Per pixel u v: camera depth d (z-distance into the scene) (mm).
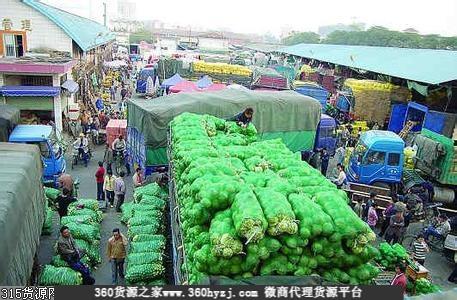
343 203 6039
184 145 9102
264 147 9523
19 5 26578
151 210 12867
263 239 5461
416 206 15805
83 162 20562
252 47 99312
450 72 23641
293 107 17938
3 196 7453
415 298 4586
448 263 13531
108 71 49656
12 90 21844
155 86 33188
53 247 12672
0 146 10797
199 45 76625
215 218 5910
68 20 33906
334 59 42156
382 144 16625
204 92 18547
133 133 17672
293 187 6551
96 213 13766
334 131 22125
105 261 12102
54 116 22906
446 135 19125
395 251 10500
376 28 77250
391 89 27859
